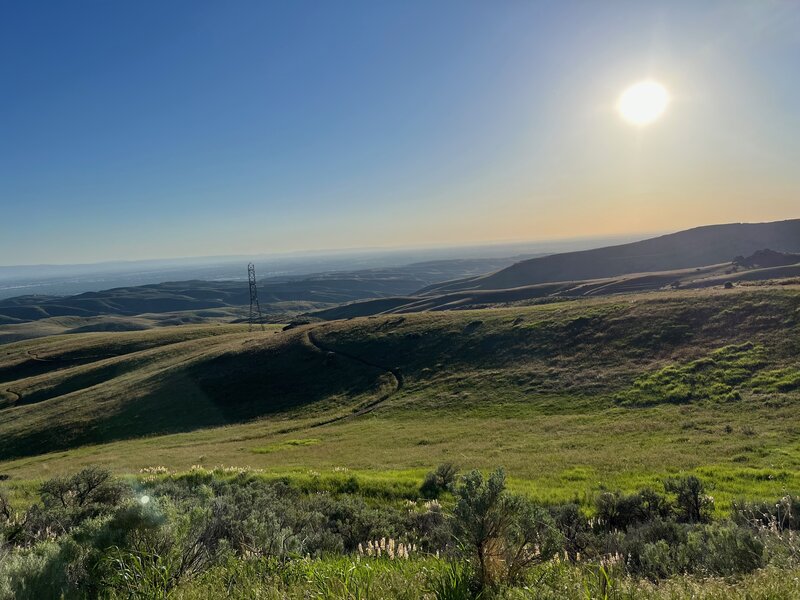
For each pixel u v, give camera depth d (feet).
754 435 67.31
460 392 134.41
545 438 83.35
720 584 12.35
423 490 49.16
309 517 29.71
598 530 29.96
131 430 160.86
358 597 11.84
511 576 12.57
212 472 56.90
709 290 161.48
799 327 107.86
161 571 14.05
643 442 71.36
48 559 14.48
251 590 13.00
